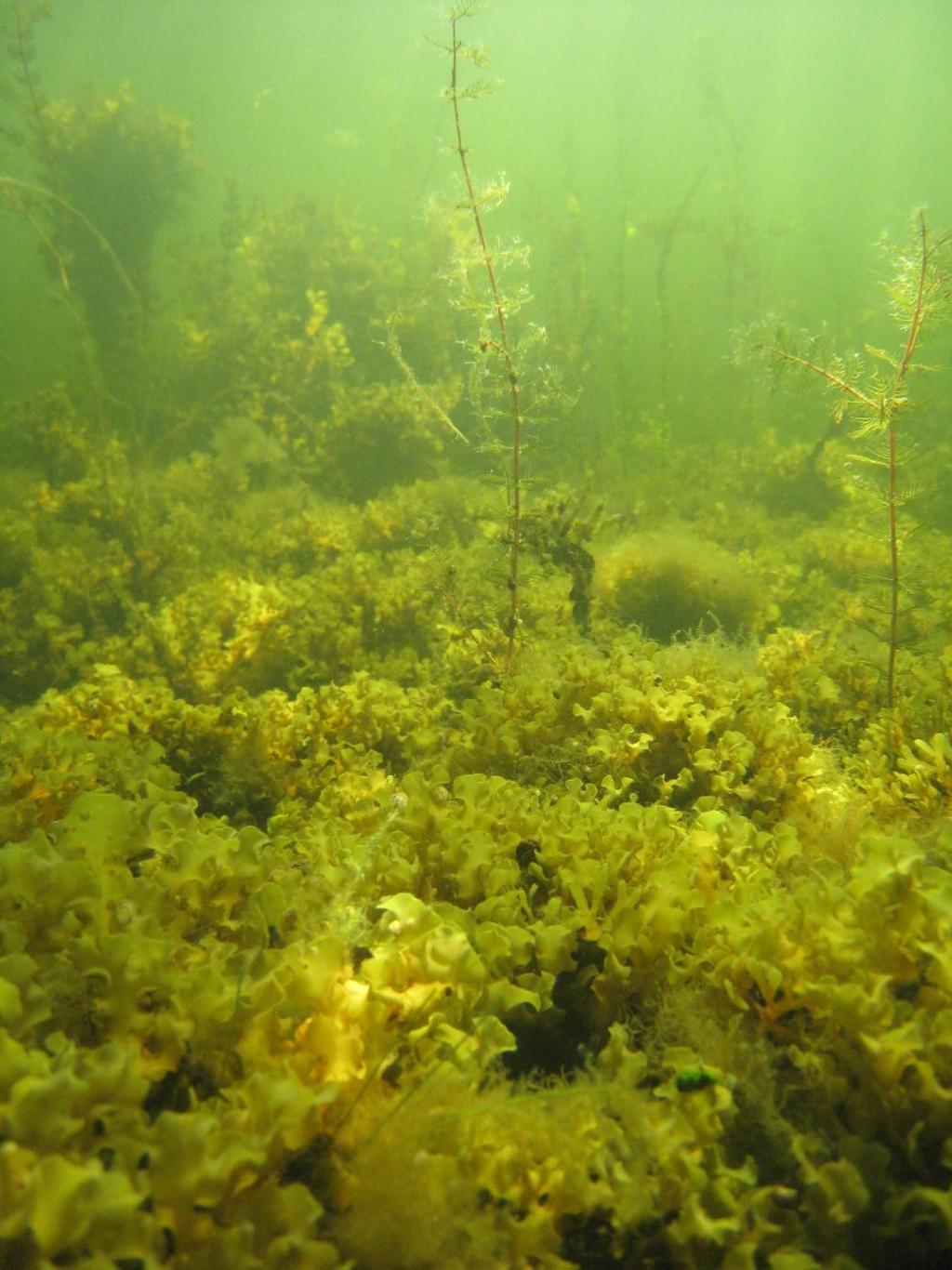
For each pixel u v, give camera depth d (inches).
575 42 922.1
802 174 912.3
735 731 131.0
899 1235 51.9
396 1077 61.6
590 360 449.4
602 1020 77.7
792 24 895.1
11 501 304.8
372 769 132.8
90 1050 60.8
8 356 470.0
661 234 467.8
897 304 140.8
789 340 148.4
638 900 83.7
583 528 196.7
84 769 108.3
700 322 569.6
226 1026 63.1
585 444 410.6
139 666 200.7
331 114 824.3
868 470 347.6
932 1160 56.9
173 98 815.7
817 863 86.9
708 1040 68.9
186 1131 48.8
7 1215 40.9
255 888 80.9
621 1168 54.9
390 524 298.8
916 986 66.1
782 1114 63.5
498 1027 64.2
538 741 135.0
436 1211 50.4
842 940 68.4
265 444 350.3
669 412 461.7
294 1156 54.2
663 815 97.3
